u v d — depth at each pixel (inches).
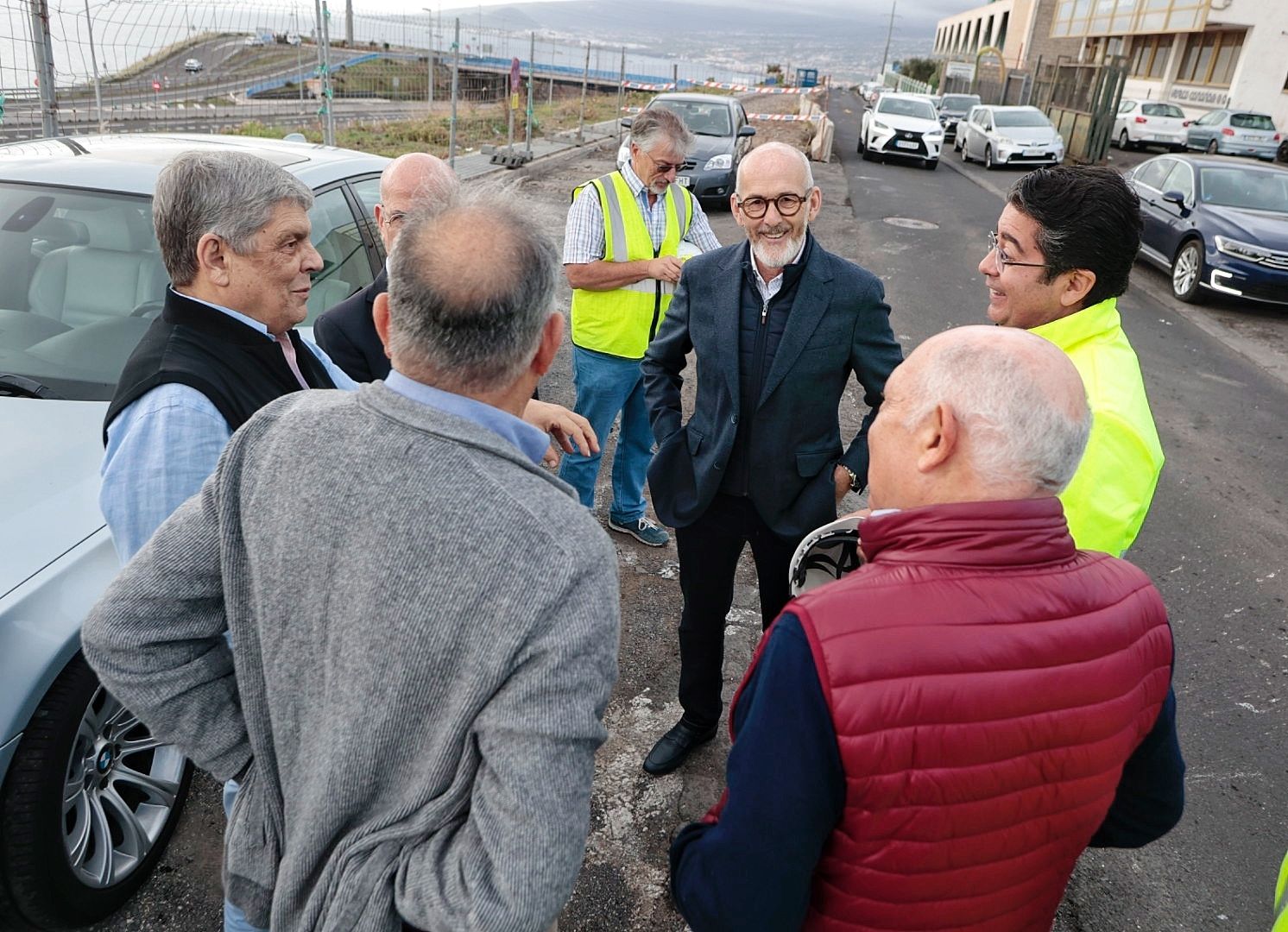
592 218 116.1
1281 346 293.4
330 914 37.8
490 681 35.2
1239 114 927.0
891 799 36.7
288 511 38.7
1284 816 97.4
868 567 40.1
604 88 1210.0
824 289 80.9
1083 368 63.4
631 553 140.0
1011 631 37.6
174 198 59.0
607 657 36.9
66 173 108.2
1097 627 39.5
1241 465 195.6
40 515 71.9
